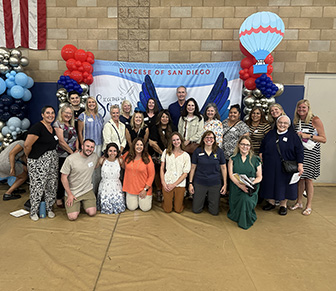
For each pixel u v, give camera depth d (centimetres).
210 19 501
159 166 430
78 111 436
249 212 344
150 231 331
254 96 461
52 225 342
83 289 227
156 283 236
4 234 316
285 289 232
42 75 523
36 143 343
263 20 416
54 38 514
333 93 516
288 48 505
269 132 388
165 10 502
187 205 421
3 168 401
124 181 390
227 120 436
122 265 261
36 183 349
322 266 267
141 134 426
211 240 313
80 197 362
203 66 490
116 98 502
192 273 251
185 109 430
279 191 378
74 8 505
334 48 501
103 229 334
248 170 353
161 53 512
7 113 467
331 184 531
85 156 359
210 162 369
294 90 511
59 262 264
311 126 385
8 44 512
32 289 226
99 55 516
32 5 503
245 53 468
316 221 370
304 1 491
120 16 505
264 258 278
